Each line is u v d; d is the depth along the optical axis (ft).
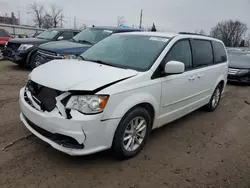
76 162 10.43
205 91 16.69
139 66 11.67
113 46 13.98
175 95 13.01
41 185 8.87
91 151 9.37
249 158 12.33
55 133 9.28
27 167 9.80
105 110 9.25
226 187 9.81
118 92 9.62
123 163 10.70
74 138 8.96
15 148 11.10
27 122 11.04
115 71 10.69
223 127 16.37
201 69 15.42
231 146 13.56
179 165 11.02
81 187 8.97
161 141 13.28
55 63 12.26
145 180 9.71
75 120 8.83
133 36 14.34
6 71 28.73
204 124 16.58
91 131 9.06
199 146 13.15
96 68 11.01
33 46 29.45
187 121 16.92
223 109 20.71
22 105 10.79
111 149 10.37
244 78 31.99
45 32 34.83
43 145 11.51
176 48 13.28
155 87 11.37
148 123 11.55
